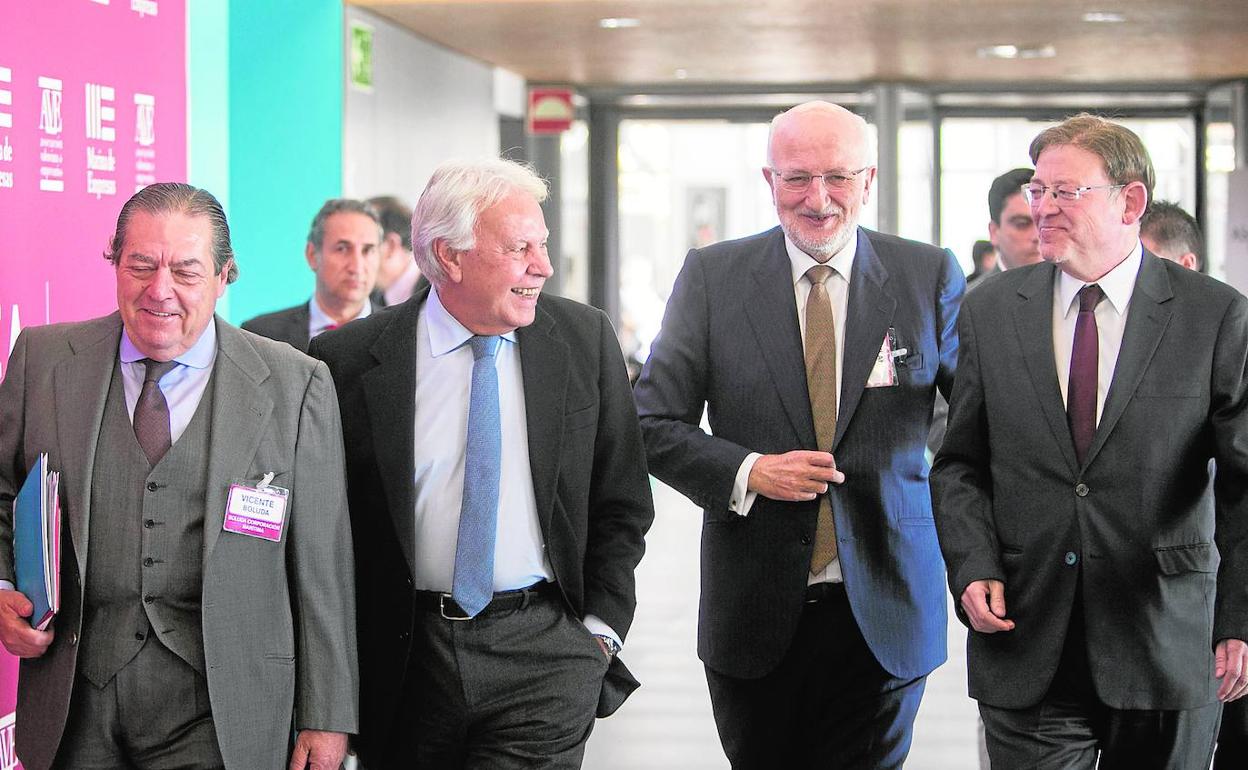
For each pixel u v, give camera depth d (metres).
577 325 3.48
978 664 3.59
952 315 3.95
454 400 3.31
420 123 10.42
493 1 9.17
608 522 3.52
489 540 3.24
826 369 3.87
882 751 3.92
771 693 3.95
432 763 3.32
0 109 3.87
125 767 2.97
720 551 3.95
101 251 4.39
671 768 5.90
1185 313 3.44
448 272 3.24
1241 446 3.35
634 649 8.03
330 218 5.77
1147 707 3.42
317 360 3.19
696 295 4.02
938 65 11.81
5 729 3.87
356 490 3.31
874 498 3.81
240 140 8.31
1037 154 3.52
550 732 3.29
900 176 12.73
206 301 2.95
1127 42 10.58
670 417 3.97
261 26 8.37
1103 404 3.47
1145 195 3.45
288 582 3.12
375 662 3.28
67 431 2.95
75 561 2.92
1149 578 3.42
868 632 3.78
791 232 3.82
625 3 9.20
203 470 2.99
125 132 4.54
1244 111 12.24
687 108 13.77
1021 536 3.51
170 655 2.95
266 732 3.00
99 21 4.39
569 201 13.20
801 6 9.27
